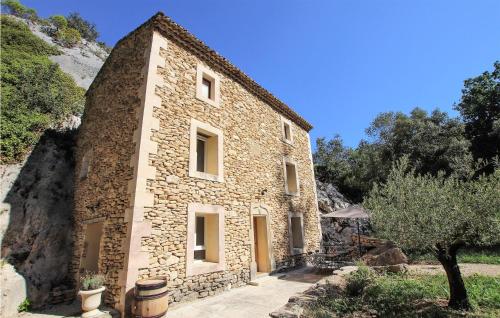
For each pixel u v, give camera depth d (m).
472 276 5.75
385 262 7.43
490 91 15.40
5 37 12.82
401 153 17.41
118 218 5.43
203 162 7.56
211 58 7.90
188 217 5.98
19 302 5.80
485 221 3.64
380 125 21.19
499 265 7.06
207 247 6.82
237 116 8.49
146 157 5.48
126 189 5.45
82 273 6.49
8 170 7.35
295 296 4.85
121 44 7.59
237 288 6.75
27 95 9.23
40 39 14.76
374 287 4.91
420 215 3.91
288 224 9.80
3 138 7.69
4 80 9.34
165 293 4.65
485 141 15.30
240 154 8.22
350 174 22.12
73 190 8.35
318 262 9.31
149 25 6.67
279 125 11.01
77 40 21.06
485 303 4.09
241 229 7.48
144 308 4.37
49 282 6.67
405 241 4.06
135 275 4.77
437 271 6.46
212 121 7.41
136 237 4.93
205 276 6.03
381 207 4.65
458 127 15.95
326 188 19.09
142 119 5.65
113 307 4.79
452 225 3.73
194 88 7.12
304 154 12.59
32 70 10.60
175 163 6.05
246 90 9.32
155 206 5.39
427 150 15.99
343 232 15.58
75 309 5.70
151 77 6.04
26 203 7.18
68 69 14.56
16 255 6.49
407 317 3.70
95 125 7.95
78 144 9.07
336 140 27.39
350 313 4.01
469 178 4.33
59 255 7.16
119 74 7.32
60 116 9.72
